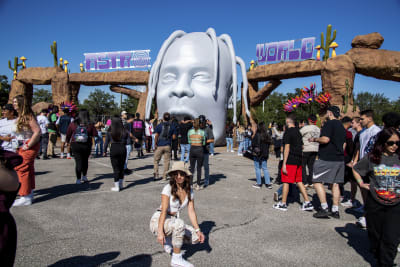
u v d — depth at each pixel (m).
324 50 14.86
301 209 4.69
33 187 4.65
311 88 9.86
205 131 6.39
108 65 23.55
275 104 41.03
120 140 5.57
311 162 6.39
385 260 2.50
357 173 2.80
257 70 17.52
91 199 4.95
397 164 2.55
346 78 13.59
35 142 4.41
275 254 2.98
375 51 13.58
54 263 2.63
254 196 5.54
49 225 3.63
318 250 3.12
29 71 23.30
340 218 4.30
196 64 15.45
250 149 6.22
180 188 2.71
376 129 4.11
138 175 7.43
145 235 3.39
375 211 2.60
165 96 16.06
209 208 4.64
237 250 3.06
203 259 2.82
